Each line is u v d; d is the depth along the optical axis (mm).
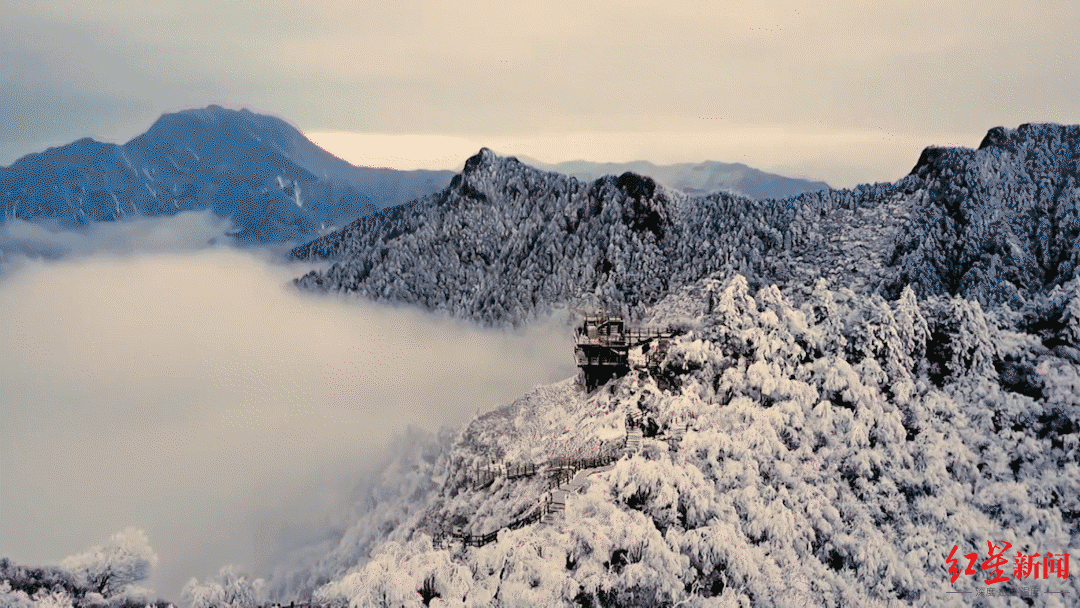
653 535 43219
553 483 56375
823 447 56875
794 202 193500
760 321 63594
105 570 56250
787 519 49719
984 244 166875
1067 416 62469
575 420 66250
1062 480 58500
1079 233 167500
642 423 58062
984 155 182125
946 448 59156
